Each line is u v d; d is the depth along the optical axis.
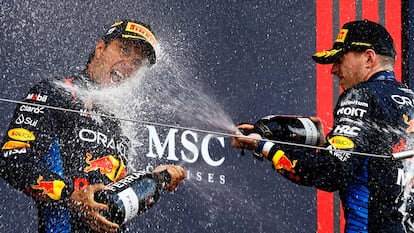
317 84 19.22
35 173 16.03
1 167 15.95
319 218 18.75
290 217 18.50
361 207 17.48
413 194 17.67
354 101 17.77
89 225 15.95
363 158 17.45
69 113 16.44
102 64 17.02
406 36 20.33
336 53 18.48
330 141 17.55
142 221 16.91
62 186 16.09
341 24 19.70
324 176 17.41
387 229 17.50
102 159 16.58
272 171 18.45
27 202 15.95
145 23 17.73
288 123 17.72
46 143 16.17
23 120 16.16
